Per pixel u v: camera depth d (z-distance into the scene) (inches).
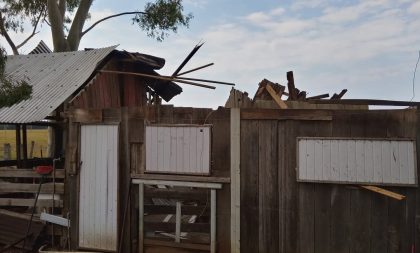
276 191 201.5
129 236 222.8
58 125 325.7
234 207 205.6
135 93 411.8
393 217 186.1
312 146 194.4
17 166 329.7
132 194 223.6
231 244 205.9
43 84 317.7
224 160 208.4
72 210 234.2
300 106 225.6
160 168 215.6
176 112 215.6
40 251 231.0
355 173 188.4
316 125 196.1
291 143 199.8
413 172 181.3
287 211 199.8
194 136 210.7
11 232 258.8
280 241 200.4
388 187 186.1
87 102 312.2
